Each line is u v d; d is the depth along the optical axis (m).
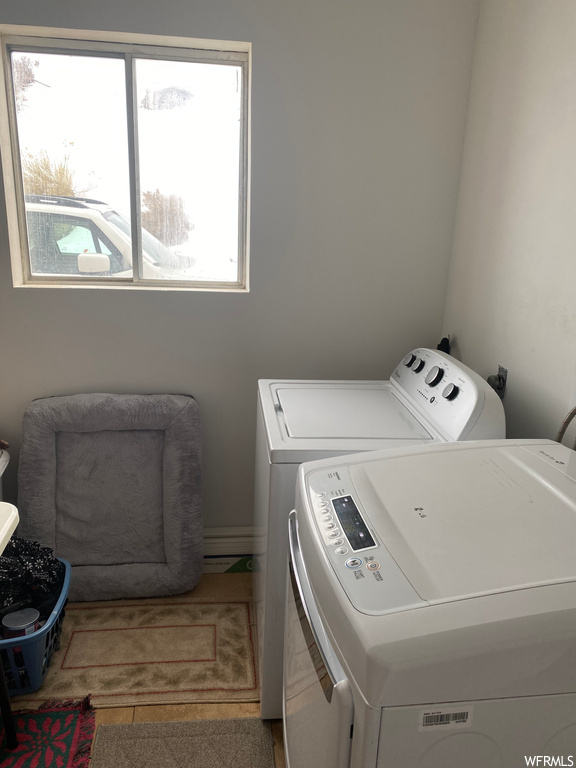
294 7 2.02
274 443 1.53
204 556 2.52
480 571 0.89
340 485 1.19
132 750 1.66
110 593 2.28
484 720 0.83
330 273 2.29
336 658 0.95
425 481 1.16
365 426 1.68
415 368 1.97
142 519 2.31
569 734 0.85
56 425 2.21
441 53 2.10
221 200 2.28
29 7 1.93
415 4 2.05
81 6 1.95
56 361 2.26
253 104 2.09
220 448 2.43
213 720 1.77
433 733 0.82
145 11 1.97
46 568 1.96
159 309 2.25
